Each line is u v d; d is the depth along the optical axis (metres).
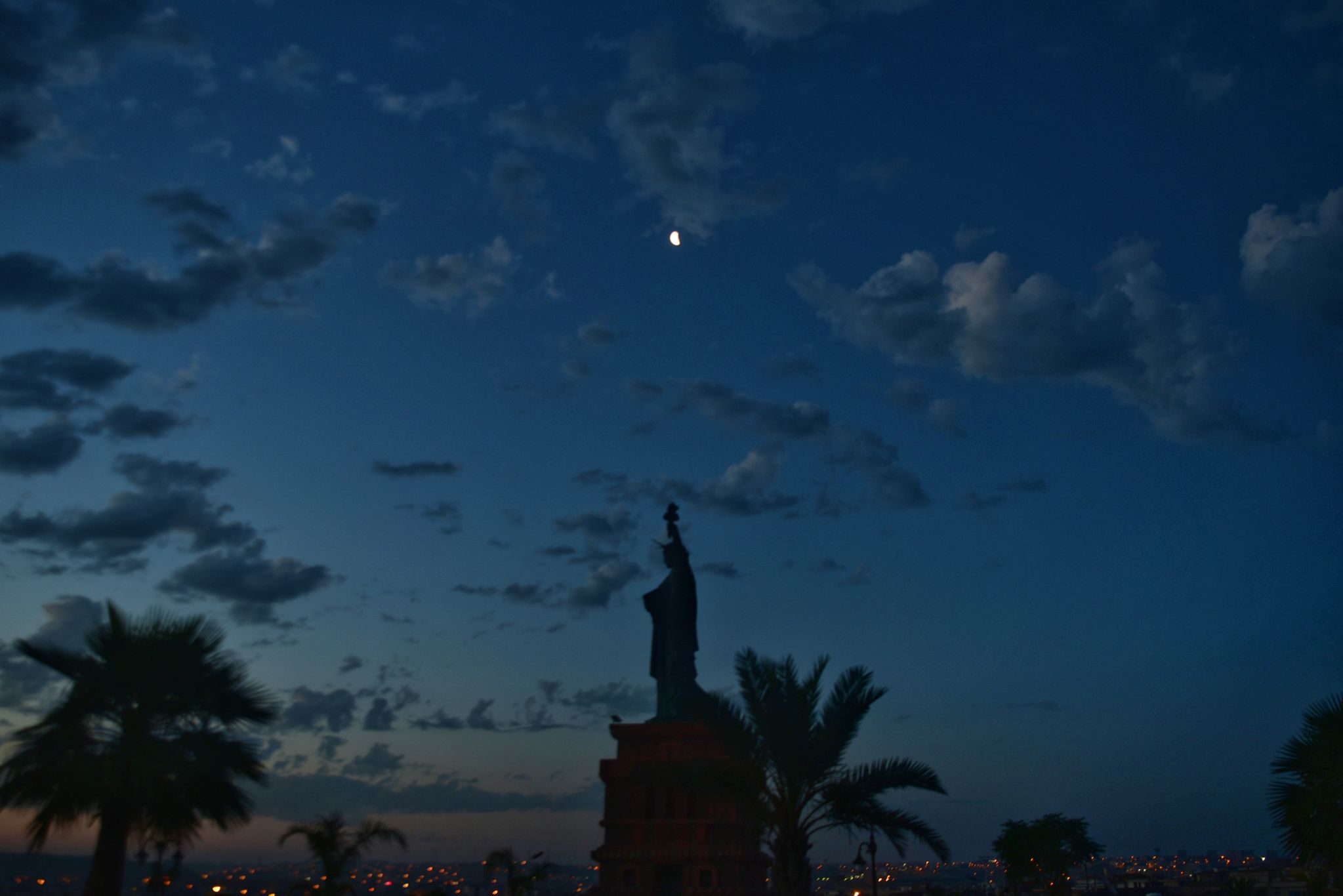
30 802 26.84
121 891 27.94
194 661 28.73
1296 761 29.55
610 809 48.59
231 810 29.08
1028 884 114.94
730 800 34.72
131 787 26.56
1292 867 36.47
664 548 56.50
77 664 27.75
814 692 33.50
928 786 32.97
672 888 46.81
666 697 53.50
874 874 66.06
